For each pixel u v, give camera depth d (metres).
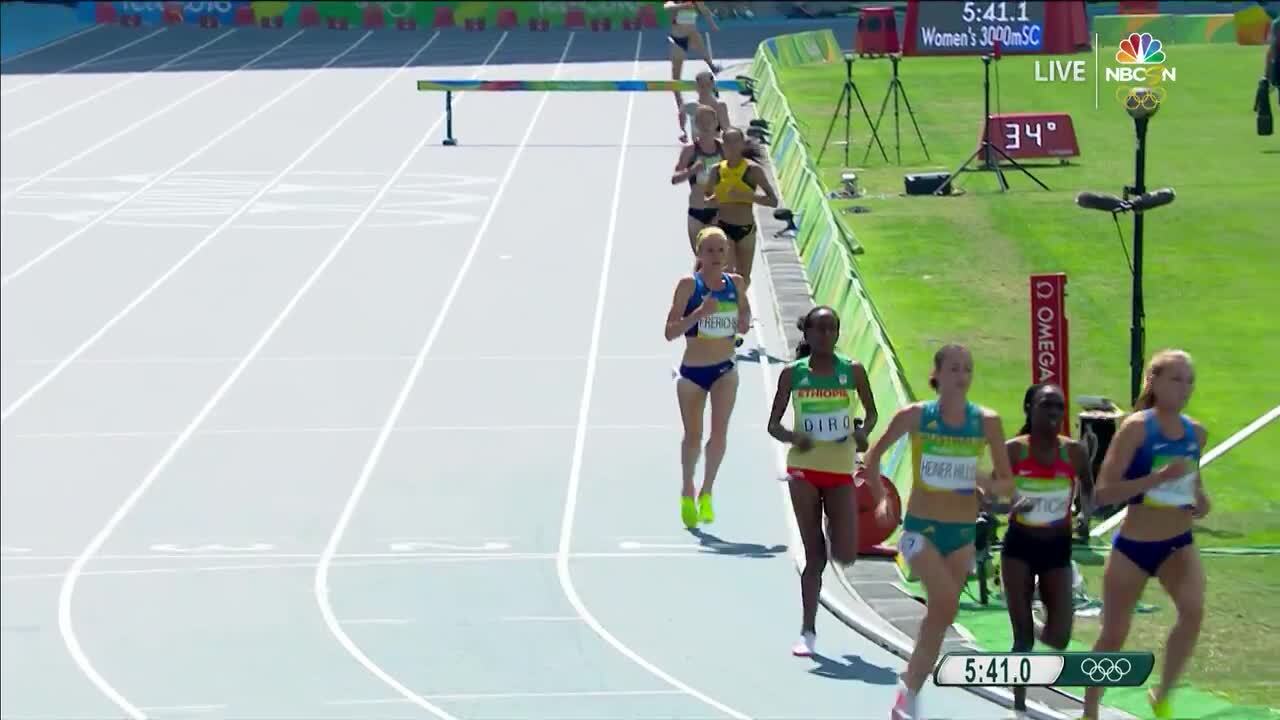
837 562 54.41
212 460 71.69
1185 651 41.78
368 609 56.34
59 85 180.75
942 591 42.09
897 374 63.19
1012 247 102.25
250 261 105.69
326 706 49.16
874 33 175.62
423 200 121.31
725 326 59.97
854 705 47.25
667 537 61.41
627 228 111.00
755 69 164.00
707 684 49.31
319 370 83.44
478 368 83.00
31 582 59.62
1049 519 43.09
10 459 72.38
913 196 116.12
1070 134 123.50
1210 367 80.19
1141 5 192.62
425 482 68.19
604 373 81.75
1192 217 106.88
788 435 49.09
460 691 49.72
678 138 141.25
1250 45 167.88
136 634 55.09
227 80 180.75
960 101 149.88
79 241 112.38
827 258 87.88
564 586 57.47
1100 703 45.62
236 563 60.81
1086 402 60.31
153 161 139.50
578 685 49.75
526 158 135.25
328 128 151.50
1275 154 123.50
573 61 186.75
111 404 79.38
